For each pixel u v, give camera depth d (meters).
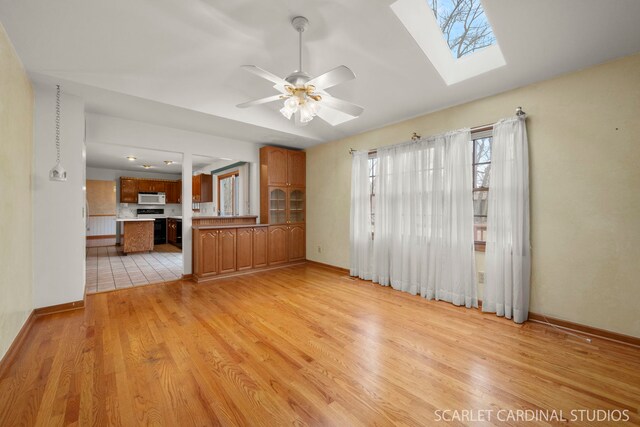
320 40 2.55
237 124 3.94
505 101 2.92
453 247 3.22
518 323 2.67
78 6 2.05
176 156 6.17
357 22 2.31
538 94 2.70
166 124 3.93
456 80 2.84
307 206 5.57
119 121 3.67
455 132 3.23
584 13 1.94
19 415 1.45
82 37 2.31
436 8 2.44
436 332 2.49
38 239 2.73
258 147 5.20
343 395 1.65
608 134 2.32
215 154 4.62
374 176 4.34
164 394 1.63
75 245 2.94
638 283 2.21
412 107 3.46
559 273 2.58
